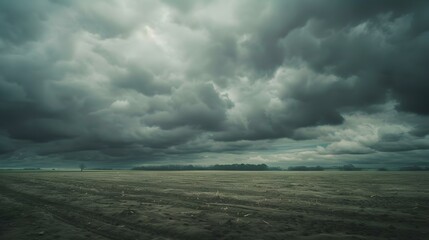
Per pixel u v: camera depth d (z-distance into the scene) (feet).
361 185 185.37
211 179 283.38
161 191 142.82
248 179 285.84
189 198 112.98
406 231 55.98
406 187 166.30
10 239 52.70
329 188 160.86
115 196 120.06
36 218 72.38
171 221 66.23
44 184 195.00
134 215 74.28
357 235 52.70
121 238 52.90
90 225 64.08
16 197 120.78
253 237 52.39
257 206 90.99
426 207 86.89
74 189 155.02
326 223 63.67
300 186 177.58
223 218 70.08
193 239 52.19
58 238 52.70
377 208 85.40
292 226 60.70
